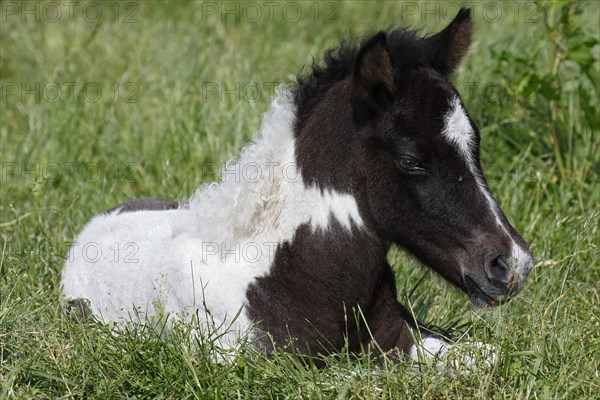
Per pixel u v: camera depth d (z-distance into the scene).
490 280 7.98
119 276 9.52
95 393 8.23
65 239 11.42
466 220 8.06
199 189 9.46
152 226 9.70
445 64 8.58
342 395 7.70
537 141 13.46
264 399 8.02
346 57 8.64
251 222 8.62
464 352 8.16
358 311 8.62
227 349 8.34
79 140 14.49
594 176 12.76
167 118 14.65
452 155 8.02
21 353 8.68
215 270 8.66
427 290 10.26
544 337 8.32
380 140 8.20
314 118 8.53
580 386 8.02
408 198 8.20
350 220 8.43
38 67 17.38
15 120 15.45
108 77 16.64
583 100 12.45
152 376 8.30
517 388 7.98
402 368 8.10
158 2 19.53
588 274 10.84
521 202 12.25
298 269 8.52
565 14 12.54
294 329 8.51
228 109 14.69
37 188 12.11
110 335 8.62
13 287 9.62
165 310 8.94
